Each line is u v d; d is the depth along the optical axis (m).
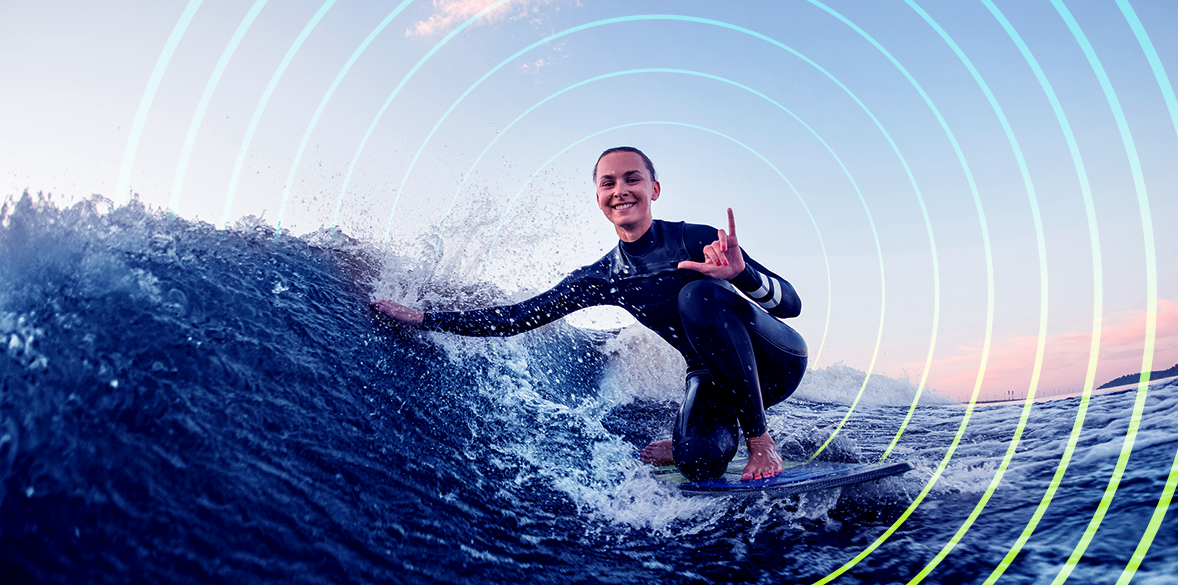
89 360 1.69
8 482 1.29
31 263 1.94
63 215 2.20
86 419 1.50
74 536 1.22
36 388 1.52
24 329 1.69
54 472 1.34
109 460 1.42
